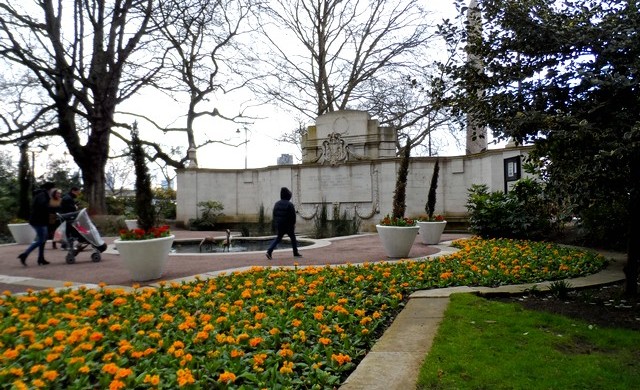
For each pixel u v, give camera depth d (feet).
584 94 16.43
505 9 16.89
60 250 44.32
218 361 10.62
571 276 22.74
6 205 66.28
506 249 30.68
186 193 72.84
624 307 16.89
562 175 16.65
